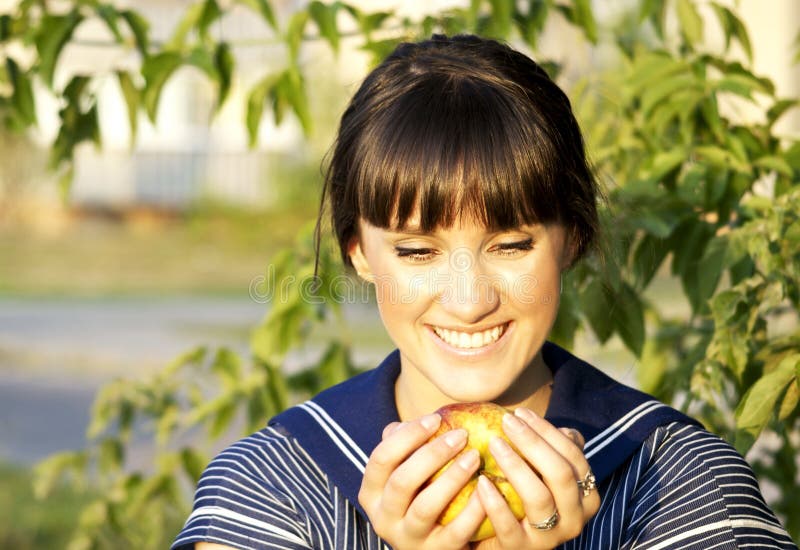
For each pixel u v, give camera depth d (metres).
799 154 2.23
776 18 11.60
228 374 2.58
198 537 1.51
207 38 2.50
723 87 2.24
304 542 1.50
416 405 1.59
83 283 17.50
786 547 1.47
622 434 1.55
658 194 2.16
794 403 1.81
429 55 1.54
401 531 1.30
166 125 23.64
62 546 5.71
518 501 1.30
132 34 2.49
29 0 2.58
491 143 1.41
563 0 2.78
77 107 2.57
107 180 24.05
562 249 1.49
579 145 1.54
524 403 1.62
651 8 2.56
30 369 11.16
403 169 1.41
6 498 6.61
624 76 2.51
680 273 2.18
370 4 8.54
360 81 1.89
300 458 1.57
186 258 20.17
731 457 1.52
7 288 16.92
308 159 19.92
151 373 2.80
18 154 21.86
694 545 1.44
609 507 1.50
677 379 2.16
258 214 20.59
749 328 1.90
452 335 1.45
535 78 1.53
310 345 10.82
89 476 6.88
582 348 2.44
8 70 2.58
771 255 1.86
